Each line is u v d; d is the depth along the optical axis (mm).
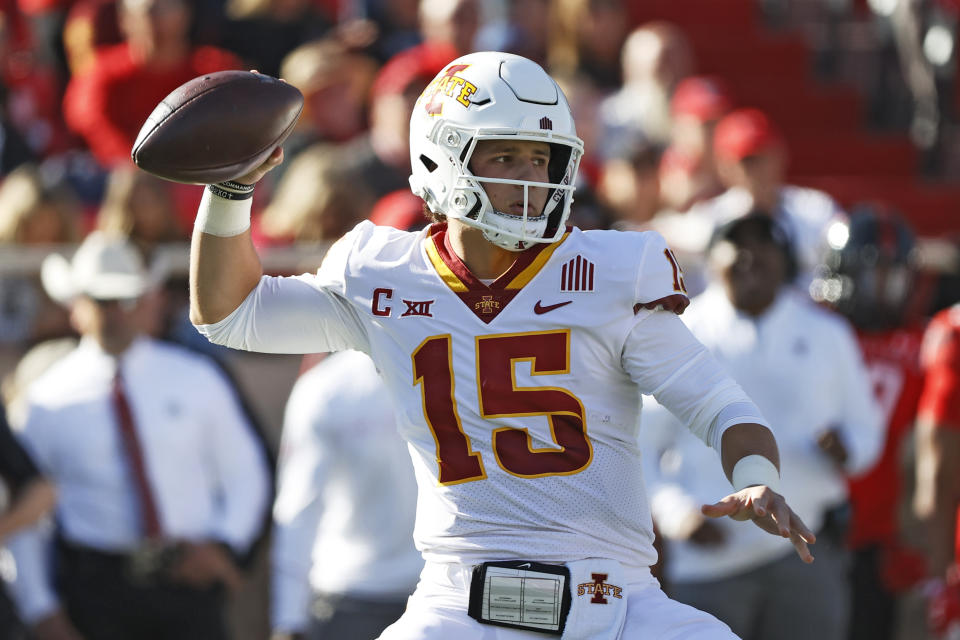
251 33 32094
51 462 19625
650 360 11188
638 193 25969
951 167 34625
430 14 28078
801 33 37625
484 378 11047
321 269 11633
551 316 11031
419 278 11266
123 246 19906
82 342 20484
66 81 31875
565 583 11008
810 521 19422
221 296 11258
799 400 19438
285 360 22328
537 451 11070
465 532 11195
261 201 26719
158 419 19641
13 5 32250
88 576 19344
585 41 33125
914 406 21609
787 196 26234
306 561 18297
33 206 22656
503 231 10812
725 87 35688
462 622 11180
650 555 11570
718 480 18938
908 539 23828
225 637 19922
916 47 34469
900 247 21797
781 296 19875
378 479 17938
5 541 18484
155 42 28219
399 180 25062
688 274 24000
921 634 22062
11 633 18531
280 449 22219
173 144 10570
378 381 18094
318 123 27750
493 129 10789
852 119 35938
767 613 19359
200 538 19734
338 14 34969
